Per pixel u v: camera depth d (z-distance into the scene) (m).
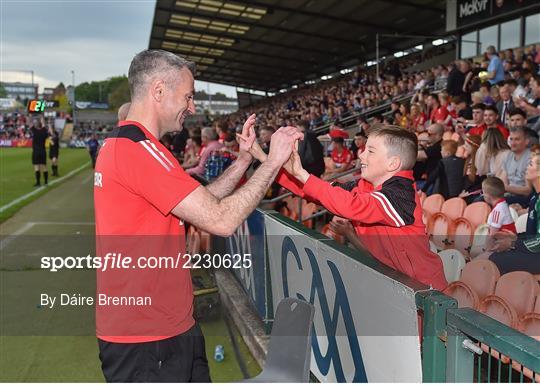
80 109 71.19
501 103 7.33
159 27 27.83
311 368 2.89
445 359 1.60
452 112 8.52
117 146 1.68
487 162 5.11
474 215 4.59
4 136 45.12
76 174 17.62
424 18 22.70
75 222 8.45
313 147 6.12
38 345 3.62
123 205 1.68
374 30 25.19
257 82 49.91
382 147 2.03
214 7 23.22
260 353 3.40
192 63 1.83
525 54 12.49
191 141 9.02
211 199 1.66
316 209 6.24
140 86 1.75
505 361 1.78
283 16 24.05
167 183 1.64
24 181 14.77
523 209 4.50
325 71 39.97
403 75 20.61
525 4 14.27
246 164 2.16
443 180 5.47
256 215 3.87
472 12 16.45
